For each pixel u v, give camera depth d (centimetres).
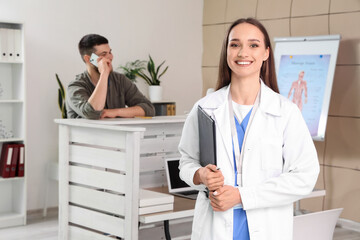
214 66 659
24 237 449
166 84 643
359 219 499
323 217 230
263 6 593
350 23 504
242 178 163
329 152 523
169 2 639
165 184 375
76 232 325
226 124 168
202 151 175
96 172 308
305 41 514
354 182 502
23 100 489
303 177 159
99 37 380
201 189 170
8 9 509
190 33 663
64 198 328
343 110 510
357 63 498
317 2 534
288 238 165
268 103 167
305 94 506
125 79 403
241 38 164
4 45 477
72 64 554
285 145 164
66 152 328
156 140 363
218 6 651
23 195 496
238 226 163
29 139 528
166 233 297
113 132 296
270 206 161
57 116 545
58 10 541
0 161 500
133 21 606
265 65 178
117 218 294
